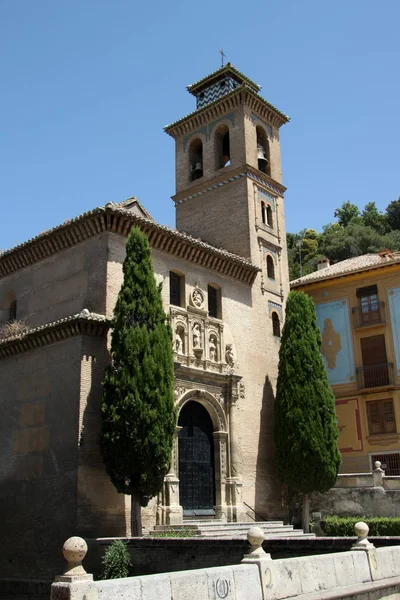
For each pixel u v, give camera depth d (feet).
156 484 73.05
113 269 86.17
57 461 76.89
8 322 99.09
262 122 128.47
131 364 74.69
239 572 34.30
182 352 92.68
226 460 94.84
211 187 123.44
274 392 108.58
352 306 127.75
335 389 125.90
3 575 78.69
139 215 92.17
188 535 75.15
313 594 38.09
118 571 66.18
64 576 27.84
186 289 97.25
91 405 77.66
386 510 88.79
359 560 43.57
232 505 92.73
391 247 235.61
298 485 94.73
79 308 87.35
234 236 116.47
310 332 102.94
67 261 91.76
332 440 96.53
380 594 43.16
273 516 99.55
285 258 122.52
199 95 134.72
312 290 133.80
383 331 122.93
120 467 71.92
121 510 76.64
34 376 84.12
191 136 131.34
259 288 112.88
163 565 65.67
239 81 131.85
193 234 123.44
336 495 94.07
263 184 122.42
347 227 267.39
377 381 121.19
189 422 92.68
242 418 99.91
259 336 109.50
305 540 56.24
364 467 119.24
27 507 78.84
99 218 86.48
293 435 96.27
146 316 78.02
